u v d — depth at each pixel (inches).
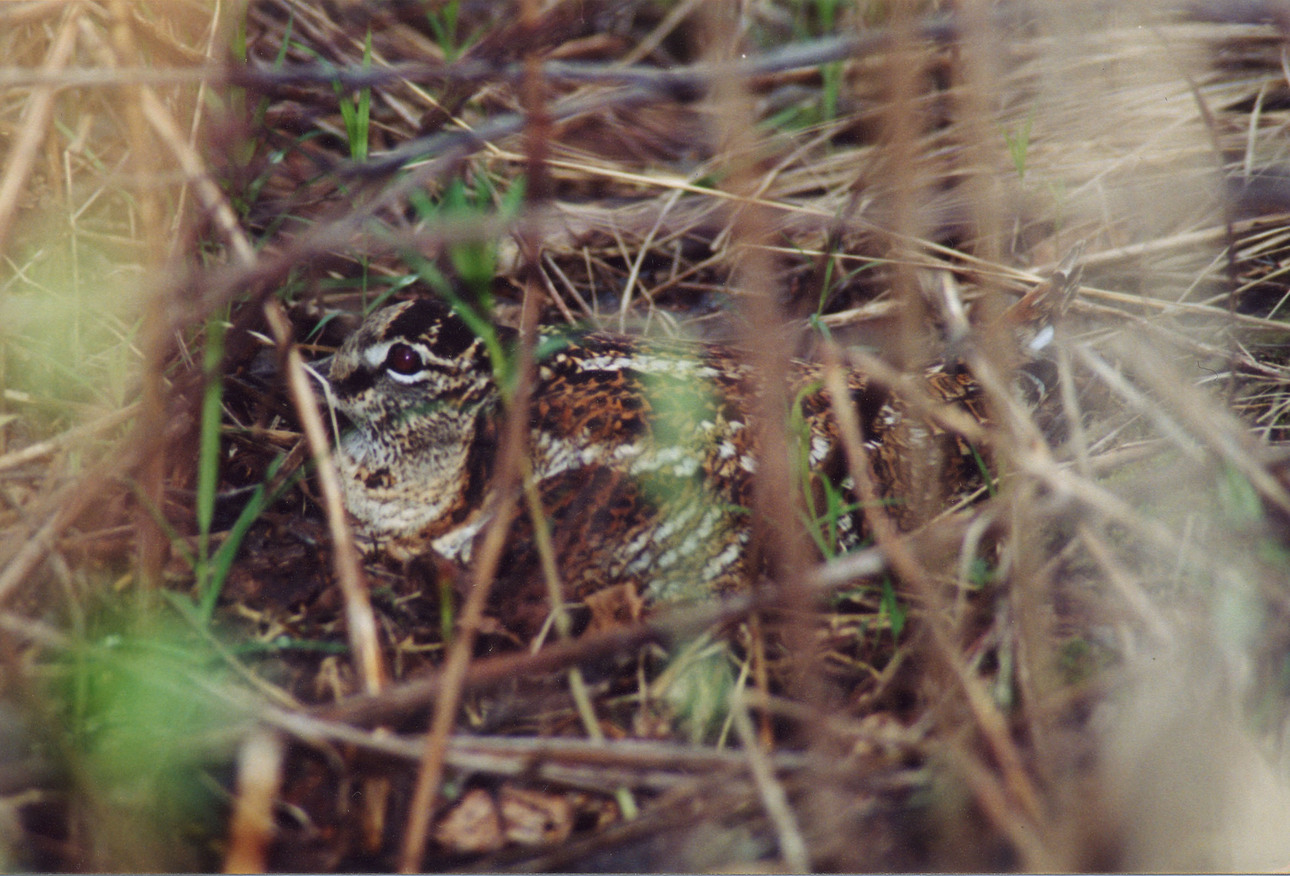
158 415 234.7
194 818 207.9
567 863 207.5
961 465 281.9
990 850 200.5
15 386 296.7
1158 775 197.5
